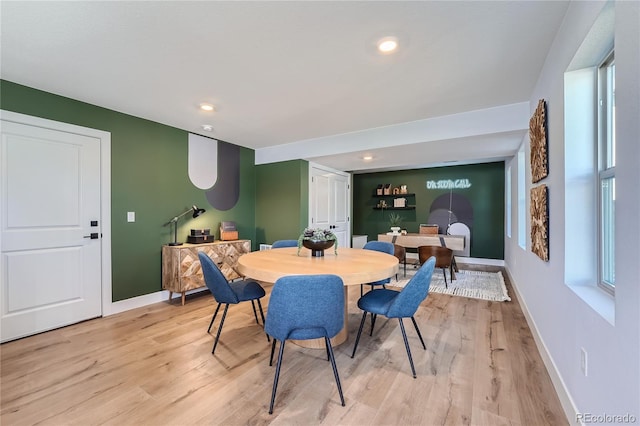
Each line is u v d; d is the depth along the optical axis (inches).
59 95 104.8
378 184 283.6
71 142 108.3
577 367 56.1
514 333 102.0
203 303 134.7
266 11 60.6
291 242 131.3
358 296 146.5
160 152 137.4
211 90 100.0
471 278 185.5
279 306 61.9
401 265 231.9
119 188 122.3
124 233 124.1
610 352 42.6
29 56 78.5
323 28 66.3
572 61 59.0
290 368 79.3
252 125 140.5
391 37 69.6
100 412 61.6
